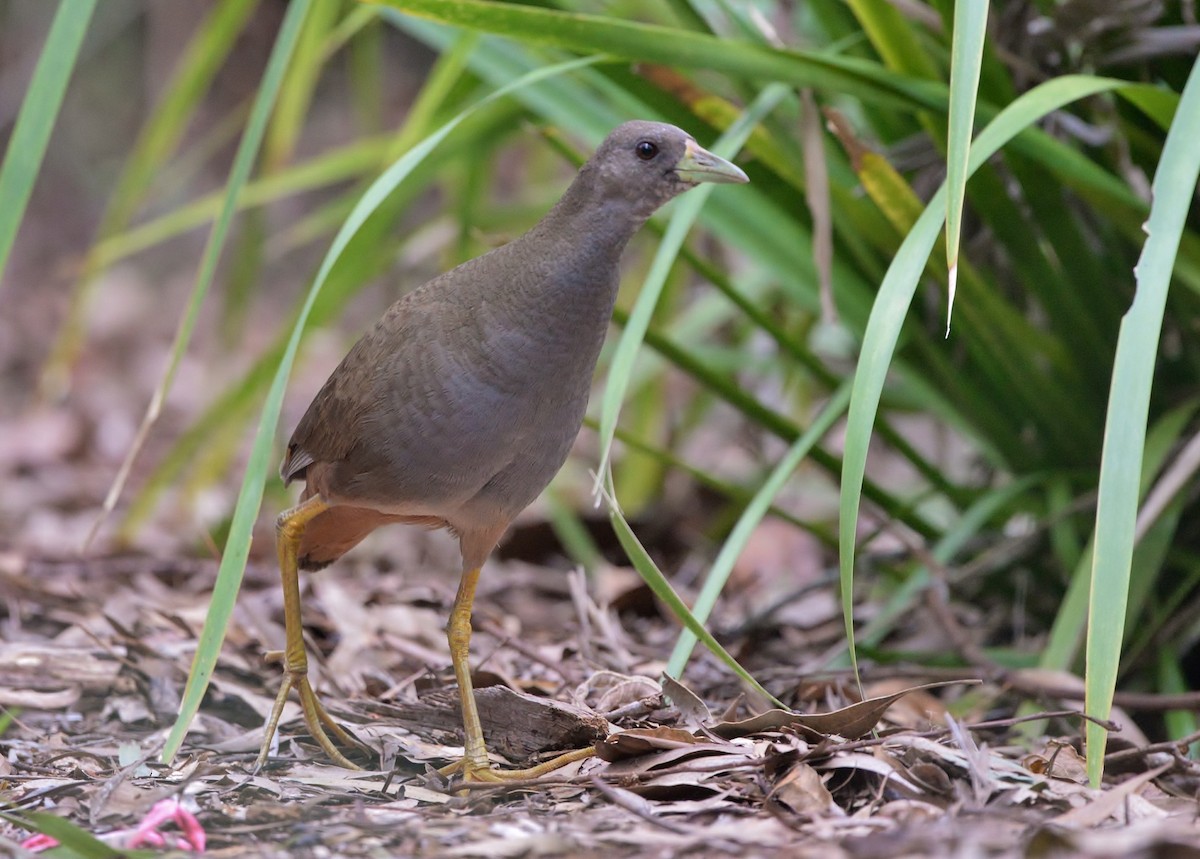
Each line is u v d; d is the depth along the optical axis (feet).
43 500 41.24
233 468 45.52
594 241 18.93
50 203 70.49
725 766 17.58
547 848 15.44
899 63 23.82
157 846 15.99
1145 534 23.95
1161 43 23.17
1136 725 24.62
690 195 22.85
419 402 18.90
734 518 34.88
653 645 28.22
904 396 31.76
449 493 19.40
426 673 23.95
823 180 23.07
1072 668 24.34
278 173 34.14
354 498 19.86
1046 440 27.17
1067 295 25.00
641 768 18.07
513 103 30.42
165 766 19.49
